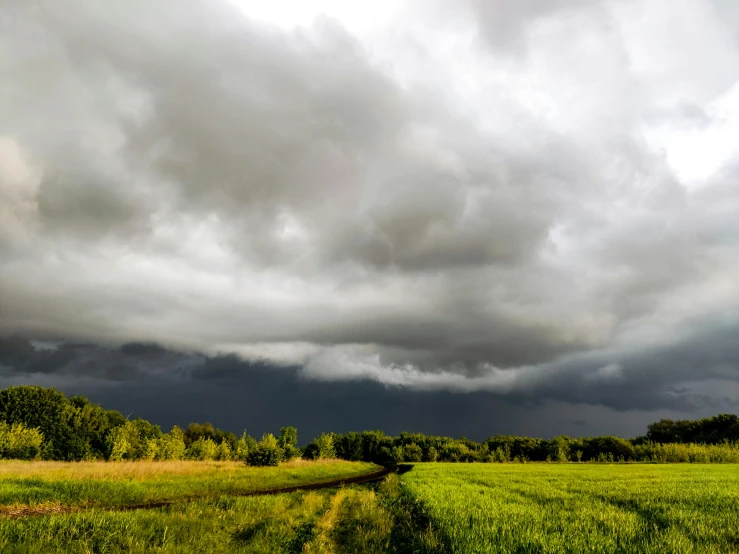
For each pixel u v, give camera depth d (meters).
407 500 21.98
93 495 21.22
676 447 88.38
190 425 124.00
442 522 14.33
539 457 106.19
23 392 64.50
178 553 11.41
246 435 79.75
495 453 106.19
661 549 10.76
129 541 11.83
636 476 37.94
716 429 111.56
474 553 10.59
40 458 52.69
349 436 121.94
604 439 102.94
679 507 17.64
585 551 10.74
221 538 13.40
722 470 47.25
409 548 12.78
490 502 19.48
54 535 11.68
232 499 20.17
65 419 65.94
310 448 91.19
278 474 41.62
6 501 18.14
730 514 15.82
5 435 50.16
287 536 14.22
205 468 38.84
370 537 14.30
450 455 113.12
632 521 14.47
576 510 17.20
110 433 66.69
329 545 13.50
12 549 10.33
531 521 14.68
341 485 36.03
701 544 11.39
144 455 61.47
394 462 109.75
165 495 24.48
